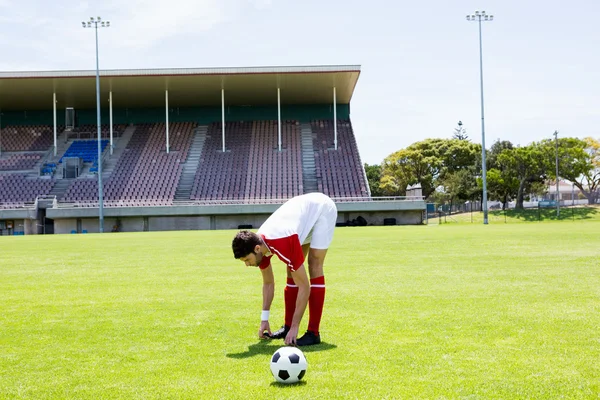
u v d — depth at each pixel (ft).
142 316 18.65
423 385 10.82
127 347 14.39
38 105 152.15
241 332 15.98
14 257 45.34
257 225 127.13
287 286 15.64
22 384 11.47
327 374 11.68
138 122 156.87
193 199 130.00
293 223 14.52
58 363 13.01
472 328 15.65
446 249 45.21
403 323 16.55
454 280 26.12
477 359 12.52
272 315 18.44
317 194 15.89
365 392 10.49
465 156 219.00
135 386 11.16
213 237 75.87
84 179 134.62
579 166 177.37
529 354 12.87
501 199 203.72
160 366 12.55
